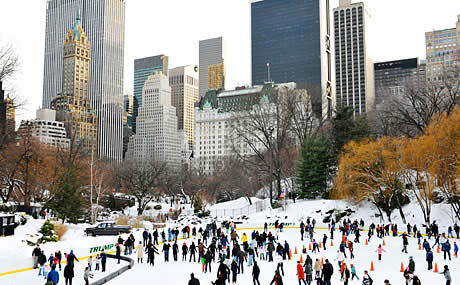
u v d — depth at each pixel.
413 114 65.44
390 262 31.73
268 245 32.53
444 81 60.59
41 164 62.47
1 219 39.75
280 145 70.44
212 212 75.12
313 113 74.00
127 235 47.31
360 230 52.06
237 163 92.44
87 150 79.12
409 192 58.62
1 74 47.72
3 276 26.80
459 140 47.88
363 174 55.25
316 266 24.20
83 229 53.28
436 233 43.12
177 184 114.00
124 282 25.28
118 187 110.00
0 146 53.69
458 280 25.59
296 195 73.94
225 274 23.58
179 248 40.59
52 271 21.95
